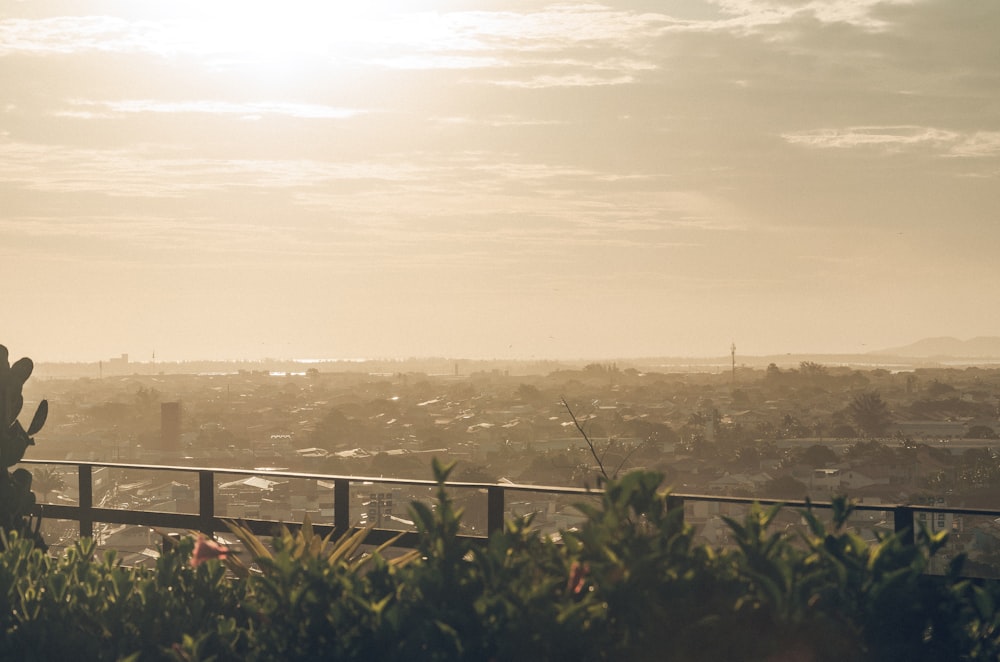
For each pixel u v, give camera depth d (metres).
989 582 3.75
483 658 3.17
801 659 3.10
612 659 3.14
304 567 3.69
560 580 3.40
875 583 3.17
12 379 6.53
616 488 3.40
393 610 3.30
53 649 4.04
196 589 4.45
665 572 3.23
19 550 4.67
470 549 3.47
